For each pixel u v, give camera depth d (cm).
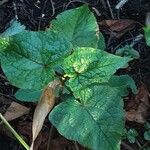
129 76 39
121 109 32
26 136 38
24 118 39
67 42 29
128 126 39
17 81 28
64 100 32
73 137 30
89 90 32
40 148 37
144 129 39
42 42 29
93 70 28
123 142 38
